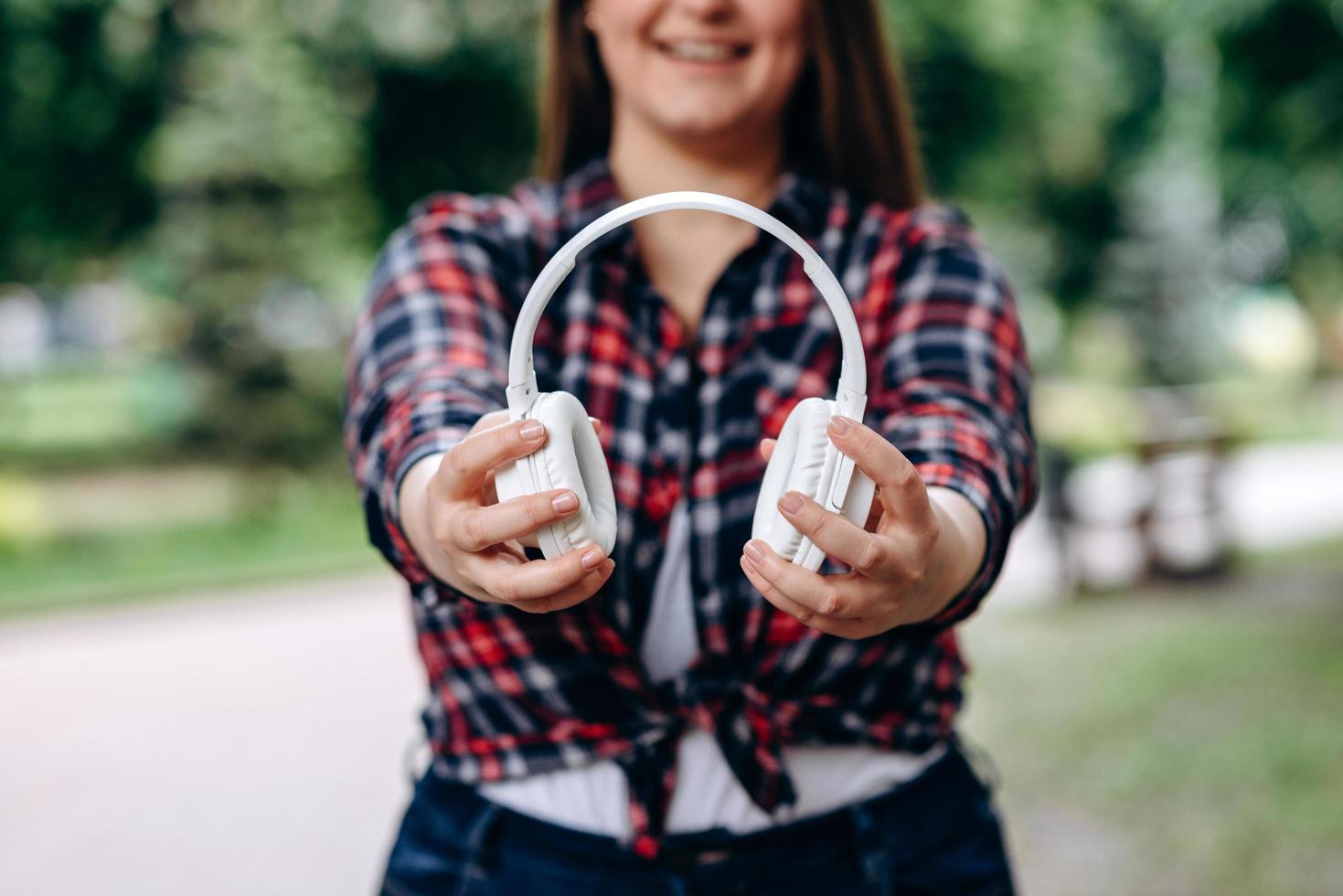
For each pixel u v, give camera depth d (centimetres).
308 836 420
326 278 1204
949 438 120
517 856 130
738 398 130
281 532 1152
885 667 128
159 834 425
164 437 1492
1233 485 1148
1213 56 668
